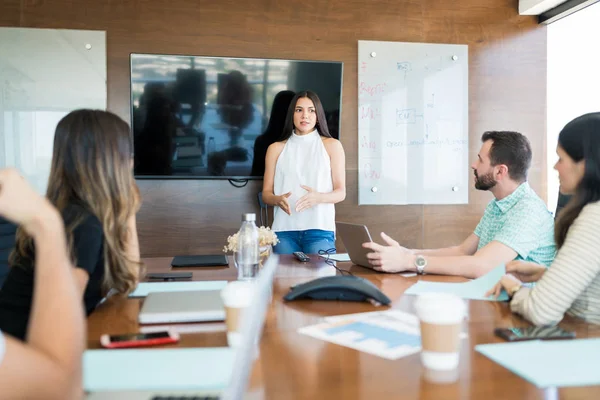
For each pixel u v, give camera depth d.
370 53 4.21
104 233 1.29
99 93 3.85
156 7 3.92
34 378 0.54
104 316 1.28
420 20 4.30
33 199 0.59
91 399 0.75
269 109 4.06
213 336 1.09
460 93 4.37
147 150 3.91
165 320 1.21
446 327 0.87
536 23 4.46
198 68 3.94
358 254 2.03
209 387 0.80
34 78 3.78
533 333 1.07
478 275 1.89
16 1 3.75
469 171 4.41
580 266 1.17
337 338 1.06
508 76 4.44
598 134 1.33
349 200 4.23
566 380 0.81
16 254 1.25
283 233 3.11
